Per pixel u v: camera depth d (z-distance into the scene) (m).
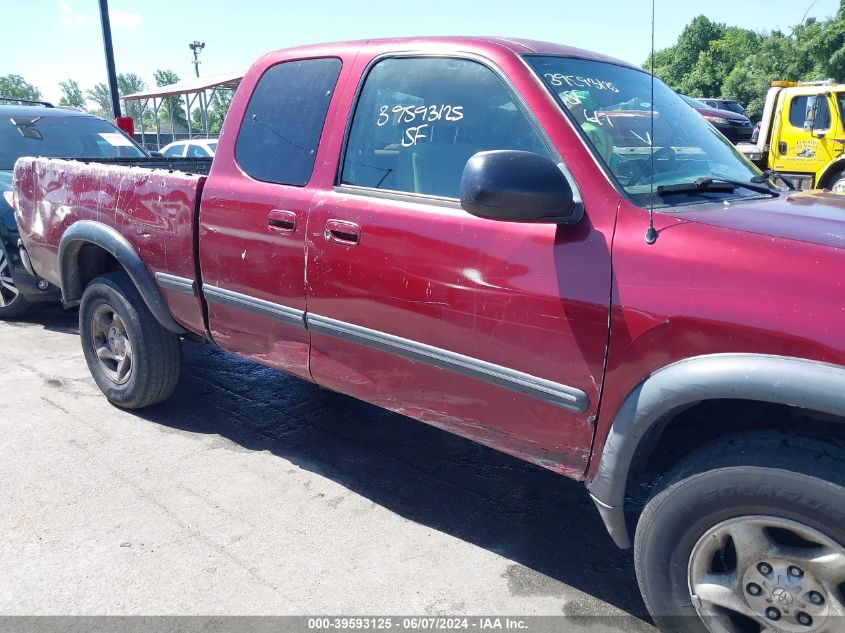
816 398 1.77
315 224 2.90
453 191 2.59
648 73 3.16
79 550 2.82
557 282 2.25
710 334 1.95
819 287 1.82
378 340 2.76
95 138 6.88
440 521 3.09
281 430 3.96
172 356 3.92
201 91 18.50
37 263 4.50
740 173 2.83
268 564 2.76
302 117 3.12
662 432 2.24
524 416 2.42
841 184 11.19
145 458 3.58
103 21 13.21
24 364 4.90
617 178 2.30
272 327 3.21
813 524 1.84
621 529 2.30
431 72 2.78
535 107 2.46
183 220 3.42
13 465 3.48
